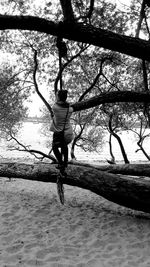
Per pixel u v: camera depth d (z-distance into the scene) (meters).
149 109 11.32
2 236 6.41
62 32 4.12
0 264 5.12
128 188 7.59
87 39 4.18
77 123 15.20
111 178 7.96
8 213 8.04
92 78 13.38
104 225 7.49
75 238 6.58
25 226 7.15
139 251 5.91
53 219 7.84
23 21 3.93
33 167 9.87
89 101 6.53
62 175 5.68
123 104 13.09
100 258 5.58
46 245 6.10
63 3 4.12
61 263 5.31
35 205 9.15
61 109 4.86
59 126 4.91
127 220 7.95
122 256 5.68
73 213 8.52
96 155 42.75
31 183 13.18
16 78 12.22
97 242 6.37
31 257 5.49
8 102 13.25
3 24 3.96
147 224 7.62
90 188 8.27
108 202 10.07
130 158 40.78
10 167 10.41
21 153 39.38
